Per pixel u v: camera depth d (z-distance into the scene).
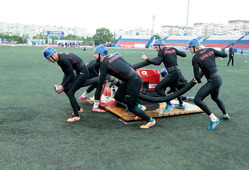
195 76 3.93
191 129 3.97
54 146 3.18
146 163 2.78
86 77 4.35
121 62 3.71
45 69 11.37
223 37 55.59
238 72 11.89
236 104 5.64
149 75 4.77
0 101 5.37
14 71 10.38
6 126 3.88
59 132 3.69
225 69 13.29
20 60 15.57
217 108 5.30
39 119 4.27
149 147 3.22
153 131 3.84
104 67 3.68
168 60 4.48
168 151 3.12
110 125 4.09
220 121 4.43
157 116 4.53
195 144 3.36
